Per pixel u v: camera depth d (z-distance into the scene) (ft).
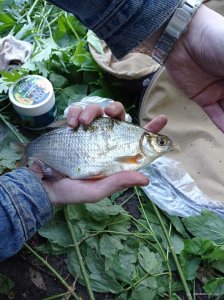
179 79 1.04
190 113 1.36
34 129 1.41
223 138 1.33
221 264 1.15
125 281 1.10
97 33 0.91
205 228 1.19
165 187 1.28
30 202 0.92
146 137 0.92
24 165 1.08
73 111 0.98
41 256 1.17
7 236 0.90
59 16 1.58
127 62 1.41
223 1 1.34
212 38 0.90
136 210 1.28
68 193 0.99
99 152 0.97
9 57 1.51
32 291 1.12
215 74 0.99
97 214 1.19
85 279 1.08
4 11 1.71
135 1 0.84
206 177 1.29
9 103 1.44
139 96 1.47
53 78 1.49
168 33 0.90
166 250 1.18
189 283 1.13
